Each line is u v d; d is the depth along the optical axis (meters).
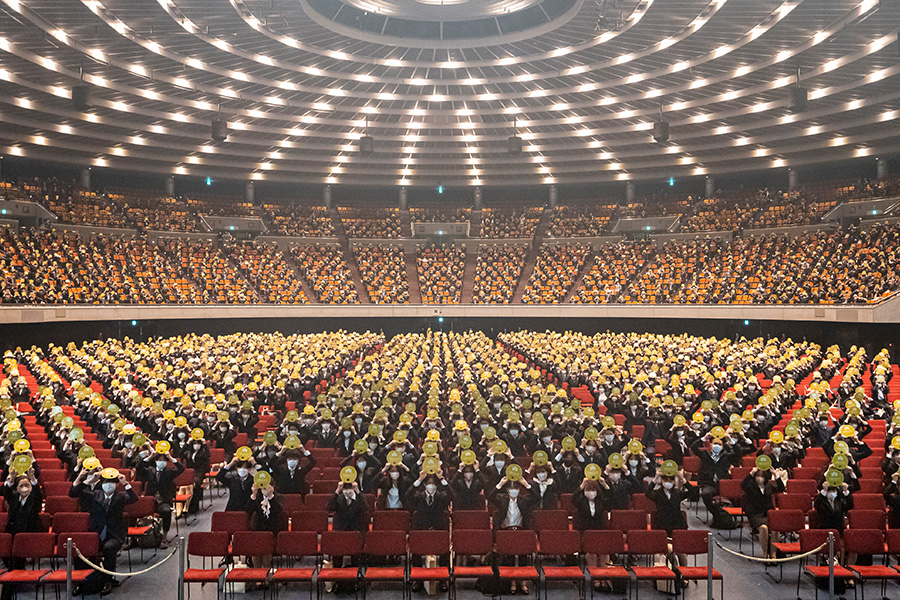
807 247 48.19
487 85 46.09
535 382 26.80
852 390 23.44
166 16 32.66
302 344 38.69
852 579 11.52
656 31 35.59
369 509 12.99
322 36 38.19
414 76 44.50
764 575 12.48
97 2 30.70
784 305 43.34
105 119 45.97
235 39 37.06
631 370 26.94
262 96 45.81
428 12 36.91
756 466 13.62
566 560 12.29
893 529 11.96
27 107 41.09
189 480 15.79
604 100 46.53
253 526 11.98
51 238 46.84
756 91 41.66
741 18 32.50
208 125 49.53
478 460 14.29
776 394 21.39
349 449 17.17
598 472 11.99
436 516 12.20
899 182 48.91
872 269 41.84
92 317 42.31
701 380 25.52
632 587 11.88
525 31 38.53
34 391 26.22
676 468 12.14
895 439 14.21
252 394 23.94
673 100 45.81
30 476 12.12
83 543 11.30
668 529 12.17
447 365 29.91
